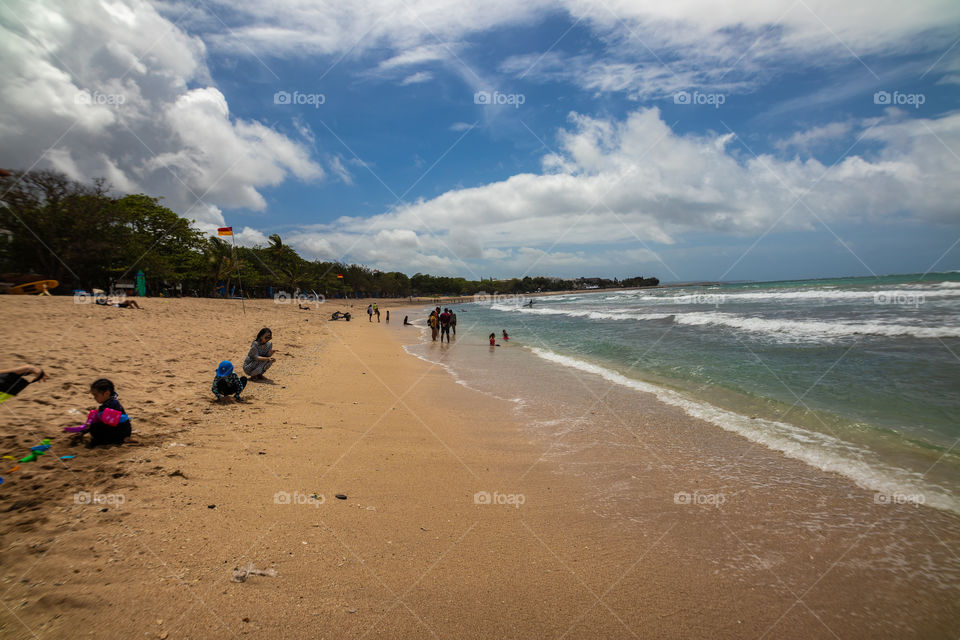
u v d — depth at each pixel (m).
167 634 2.53
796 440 6.67
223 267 60.25
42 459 4.39
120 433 5.01
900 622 3.03
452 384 11.70
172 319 19.12
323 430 6.84
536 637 2.79
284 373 11.37
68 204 30.95
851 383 9.76
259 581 3.10
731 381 10.70
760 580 3.49
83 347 9.94
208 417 6.71
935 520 4.36
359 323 40.97
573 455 6.32
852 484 5.21
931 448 6.14
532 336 25.78
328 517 4.15
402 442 6.65
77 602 2.65
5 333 10.60
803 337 17.22
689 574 3.55
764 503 4.80
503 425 7.82
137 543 3.33
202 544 3.45
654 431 7.36
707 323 25.86
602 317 38.12
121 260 39.47
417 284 176.25
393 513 4.38
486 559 3.67
